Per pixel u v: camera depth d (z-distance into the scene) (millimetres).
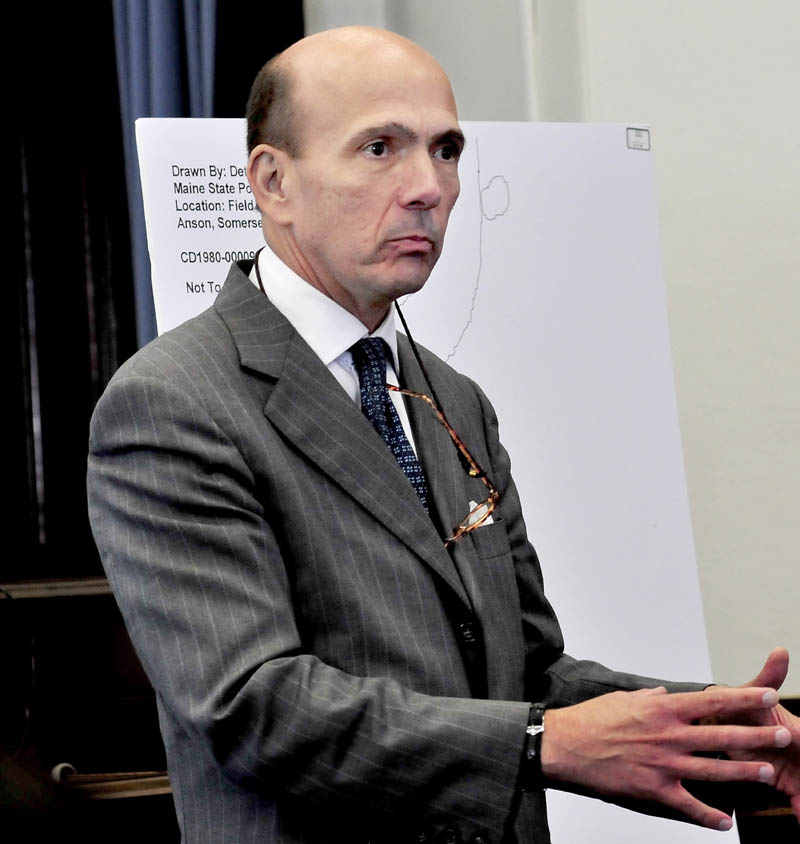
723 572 5121
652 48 5039
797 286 5203
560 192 4137
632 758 2008
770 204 5172
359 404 2391
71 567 5398
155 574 2082
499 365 3984
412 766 1992
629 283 4160
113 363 5520
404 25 5922
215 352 2264
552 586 3916
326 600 2156
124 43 5230
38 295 5457
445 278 3986
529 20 5137
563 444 4004
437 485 2395
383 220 2256
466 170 4059
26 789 2939
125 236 5543
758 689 2018
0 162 5438
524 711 2055
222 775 2117
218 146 3752
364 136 2246
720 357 5137
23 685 4836
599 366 4082
